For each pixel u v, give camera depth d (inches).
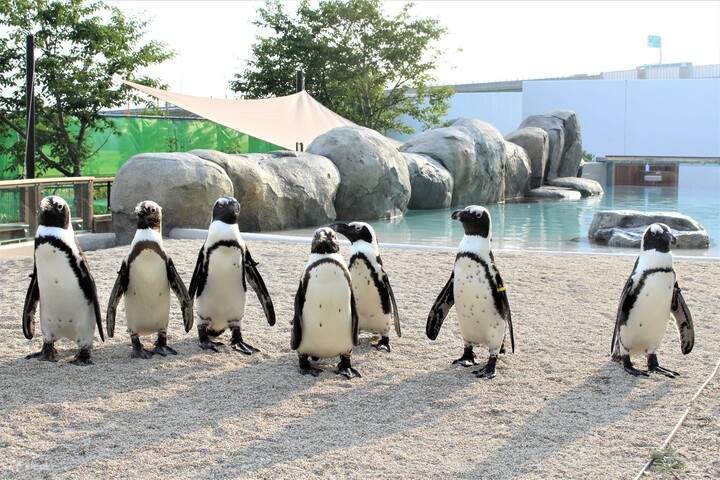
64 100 943.0
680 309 259.8
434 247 516.1
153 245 259.3
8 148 945.5
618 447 199.2
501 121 1889.8
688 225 593.9
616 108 1739.7
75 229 573.9
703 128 1685.5
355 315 254.5
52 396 232.5
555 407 229.1
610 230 605.3
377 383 250.8
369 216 766.5
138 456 192.1
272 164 688.4
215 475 181.9
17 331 302.4
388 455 194.2
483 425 215.3
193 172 579.8
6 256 488.7
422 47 1563.7
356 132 785.6
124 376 251.9
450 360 277.0
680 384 249.1
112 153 948.0
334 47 1529.3
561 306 354.9
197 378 252.1
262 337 300.7
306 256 469.4
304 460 190.5
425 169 866.1
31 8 962.1
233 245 270.4
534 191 1081.4
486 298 252.1
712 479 180.5
